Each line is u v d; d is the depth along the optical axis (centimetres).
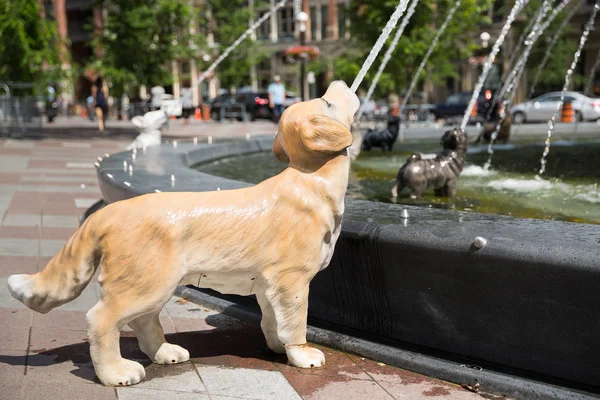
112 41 2272
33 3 2056
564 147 1259
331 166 330
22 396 309
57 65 2220
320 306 406
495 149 1227
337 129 320
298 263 328
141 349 354
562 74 3566
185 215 314
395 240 350
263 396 311
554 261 297
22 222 737
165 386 322
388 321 371
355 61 2481
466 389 319
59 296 325
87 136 2230
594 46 3747
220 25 3650
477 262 321
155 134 1229
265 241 322
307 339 386
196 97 5100
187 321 430
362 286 377
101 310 315
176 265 313
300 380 330
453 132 666
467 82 4041
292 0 4869
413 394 314
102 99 2439
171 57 2386
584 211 595
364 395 313
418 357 341
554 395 296
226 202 322
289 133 329
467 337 338
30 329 410
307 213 326
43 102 2220
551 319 306
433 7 2292
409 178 650
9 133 2053
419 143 1441
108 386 321
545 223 357
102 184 641
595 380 299
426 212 398
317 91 4716
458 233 335
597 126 1777
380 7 2264
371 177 857
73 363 354
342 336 374
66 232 691
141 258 309
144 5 2273
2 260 570
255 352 371
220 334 404
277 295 332
